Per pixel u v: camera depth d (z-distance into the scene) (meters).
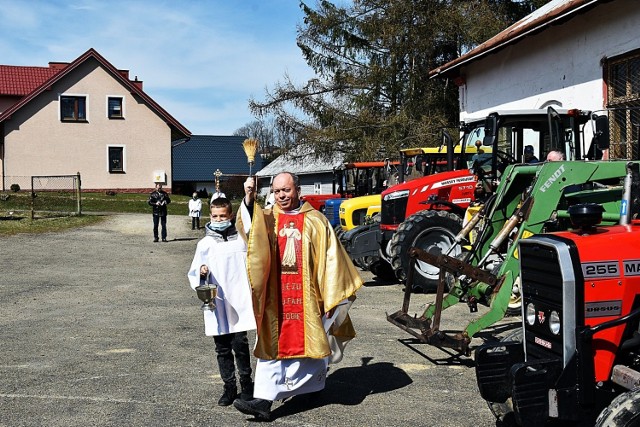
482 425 4.91
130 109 39.62
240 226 5.21
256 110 27.30
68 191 36.31
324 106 27.02
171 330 8.09
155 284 12.12
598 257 3.97
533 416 3.89
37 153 38.16
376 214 13.95
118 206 32.31
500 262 6.98
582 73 14.14
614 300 3.95
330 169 38.81
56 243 18.72
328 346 5.11
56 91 38.28
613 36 13.14
